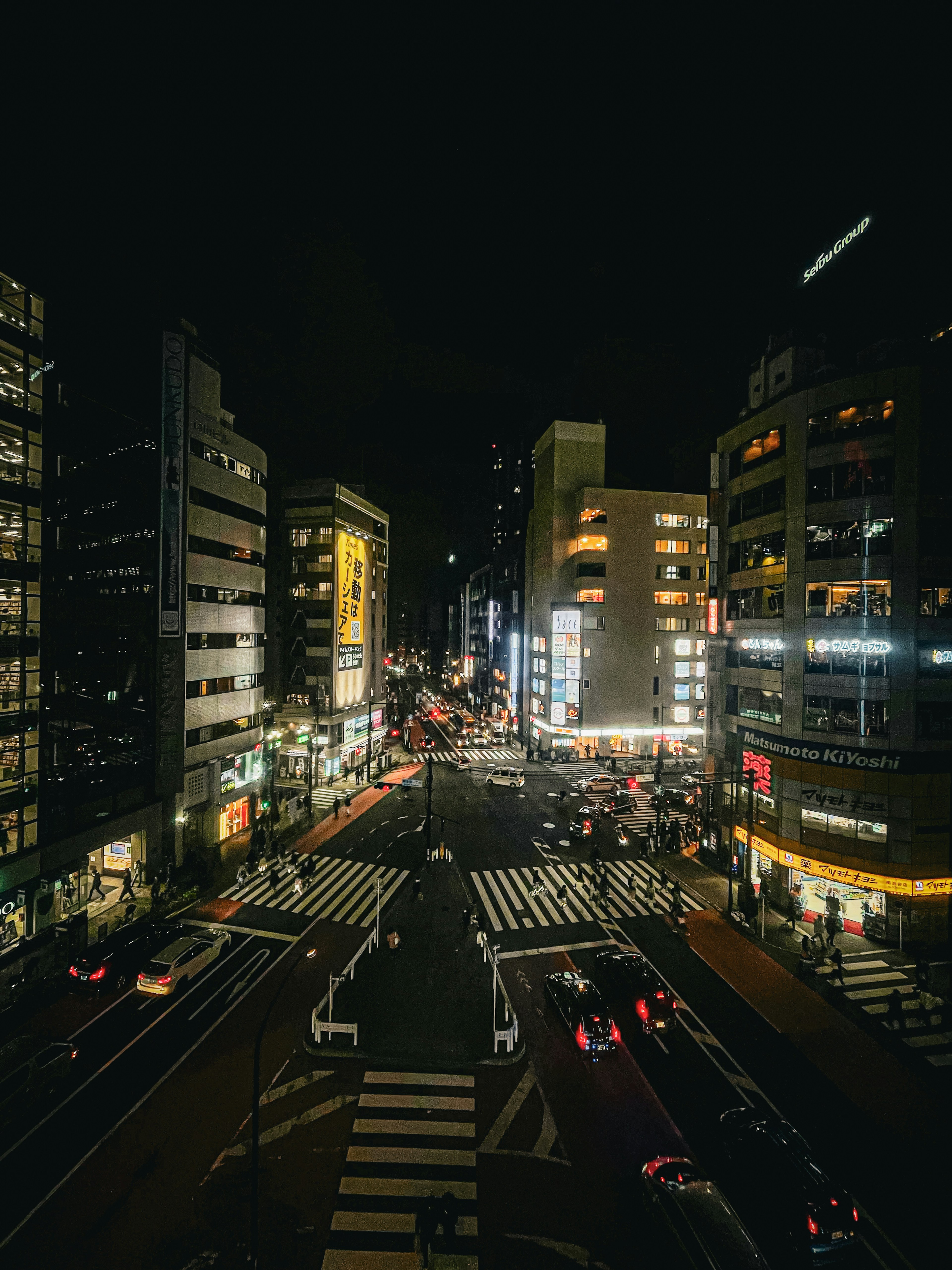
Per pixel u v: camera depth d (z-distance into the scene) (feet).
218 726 116.57
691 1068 57.41
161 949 73.41
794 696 92.07
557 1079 55.42
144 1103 51.13
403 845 121.19
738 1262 35.68
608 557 205.57
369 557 200.34
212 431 112.78
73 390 82.38
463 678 409.69
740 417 112.06
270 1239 39.60
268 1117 50.11
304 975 72.64
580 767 195.52
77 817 81.71
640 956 72.64
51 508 77.92
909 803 80.23
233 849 116.06
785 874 91.86
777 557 97.30
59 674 78.95
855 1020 65.46
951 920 80.79
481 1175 44.88
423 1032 61.62
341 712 177.88
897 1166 46.11
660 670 209.05
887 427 84.17
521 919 89.35
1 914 69.51
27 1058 51.29
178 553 102.47
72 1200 42.06
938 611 82.02
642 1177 42.78
